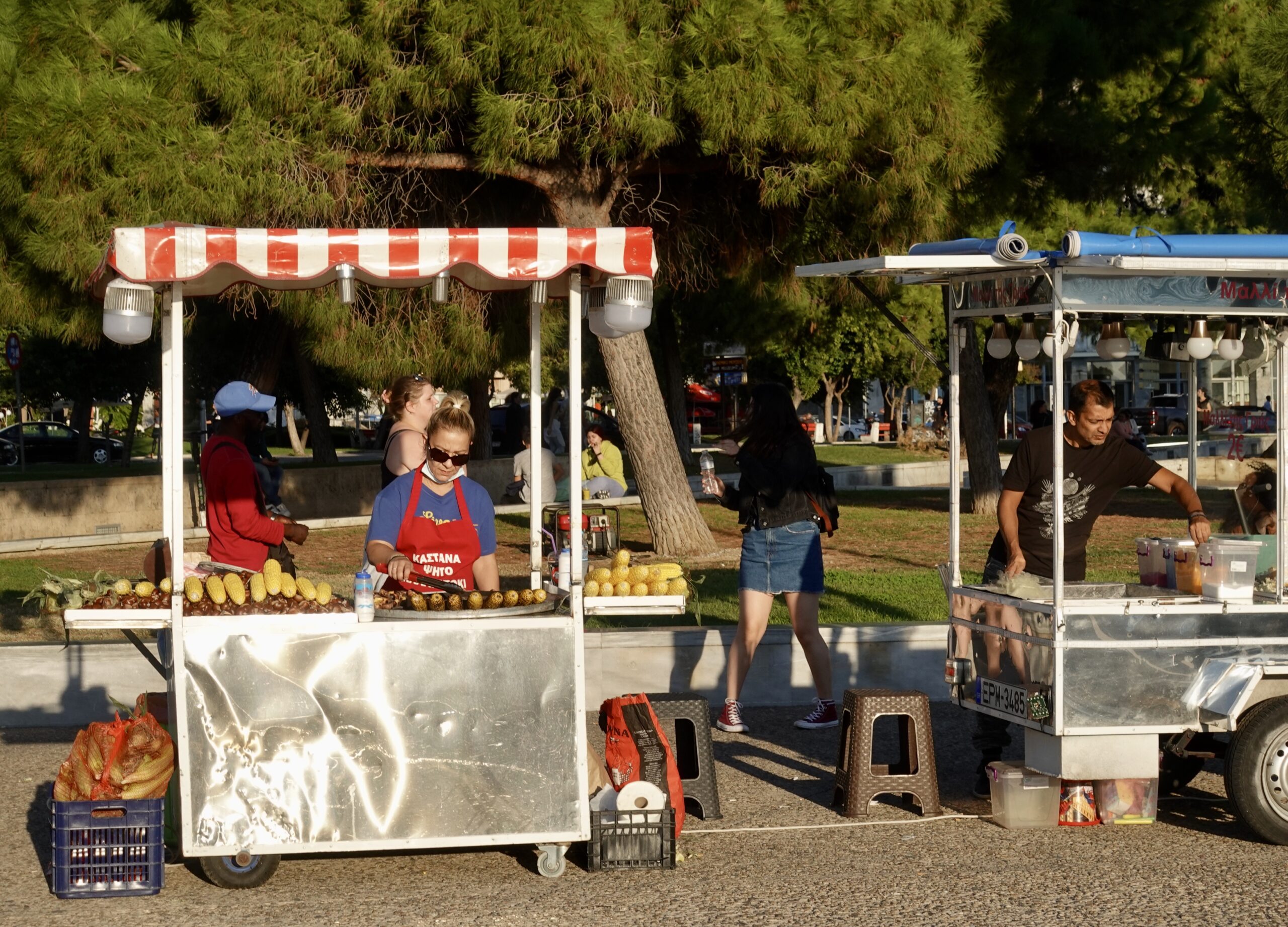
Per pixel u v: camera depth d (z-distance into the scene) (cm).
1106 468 621
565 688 523
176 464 506
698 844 577
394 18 1054
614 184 1281
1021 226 1783
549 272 506
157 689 838
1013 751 743
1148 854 555
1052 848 564
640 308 514
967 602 632
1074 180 1675
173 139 1023
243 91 1038
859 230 1378
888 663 866
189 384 3072
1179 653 563
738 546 1488
